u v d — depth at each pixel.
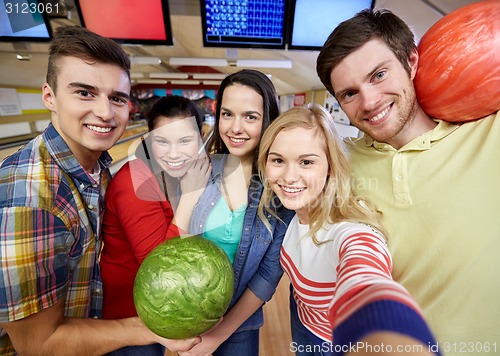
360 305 0.29
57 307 0.55
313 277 0.63
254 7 1.46
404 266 0.64
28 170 0.54
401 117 0.63
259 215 0.70
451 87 0.56
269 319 1.40
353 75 0.61
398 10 1.54
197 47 2.93
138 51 2.96
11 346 0.62
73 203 0.60
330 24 1.50
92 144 0.59
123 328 0.57
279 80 4.89
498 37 0.52
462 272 0.57
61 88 0.55
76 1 1.40
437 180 0.61
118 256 0.70
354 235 0.53
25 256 0.49
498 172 0.57
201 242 0.46
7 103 3.06
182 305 0.40
